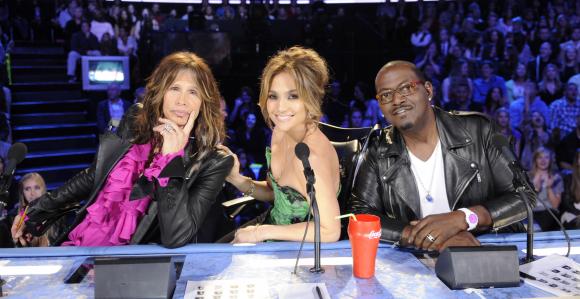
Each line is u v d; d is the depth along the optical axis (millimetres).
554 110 7379
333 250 1778
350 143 2430
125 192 2133
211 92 2098
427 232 1774
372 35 10727
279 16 11172
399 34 10430
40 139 8008
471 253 1479
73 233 2189
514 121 7766
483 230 1989
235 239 2076
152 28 9977
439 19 10312
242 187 2582
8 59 8617
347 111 8625
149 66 9195
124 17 10250
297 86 1926
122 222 2125
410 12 11273
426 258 1710
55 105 8656
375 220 1521
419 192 2178
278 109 1963
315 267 1585
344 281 1515
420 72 2105
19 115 8320
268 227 2021
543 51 8539
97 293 1390
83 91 9078
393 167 2168
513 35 9211
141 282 1395
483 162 2141
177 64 2066
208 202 1979
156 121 2139
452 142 2141
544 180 4750
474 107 8180
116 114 7863
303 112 1975
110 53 9281
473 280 1454
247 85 9781
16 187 5207
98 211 2133
